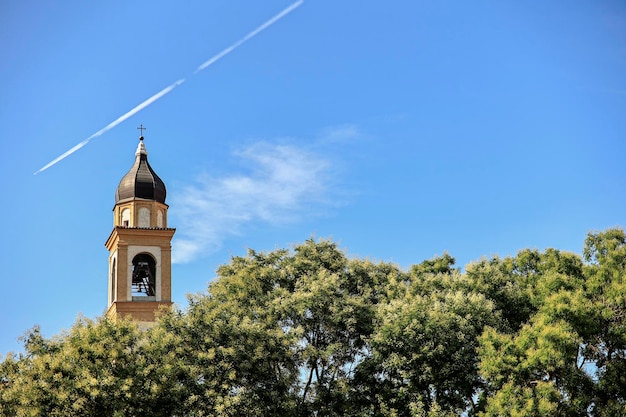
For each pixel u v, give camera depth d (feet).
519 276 150.41
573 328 123.85
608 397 123.75
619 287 127.13
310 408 137.49
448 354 134.21
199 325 135.54
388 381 138.72
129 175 189.67
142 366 127.75
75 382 123.13
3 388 128.47
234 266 151.53
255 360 132.36
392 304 138.31
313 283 141.59
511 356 124.06
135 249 181.06
